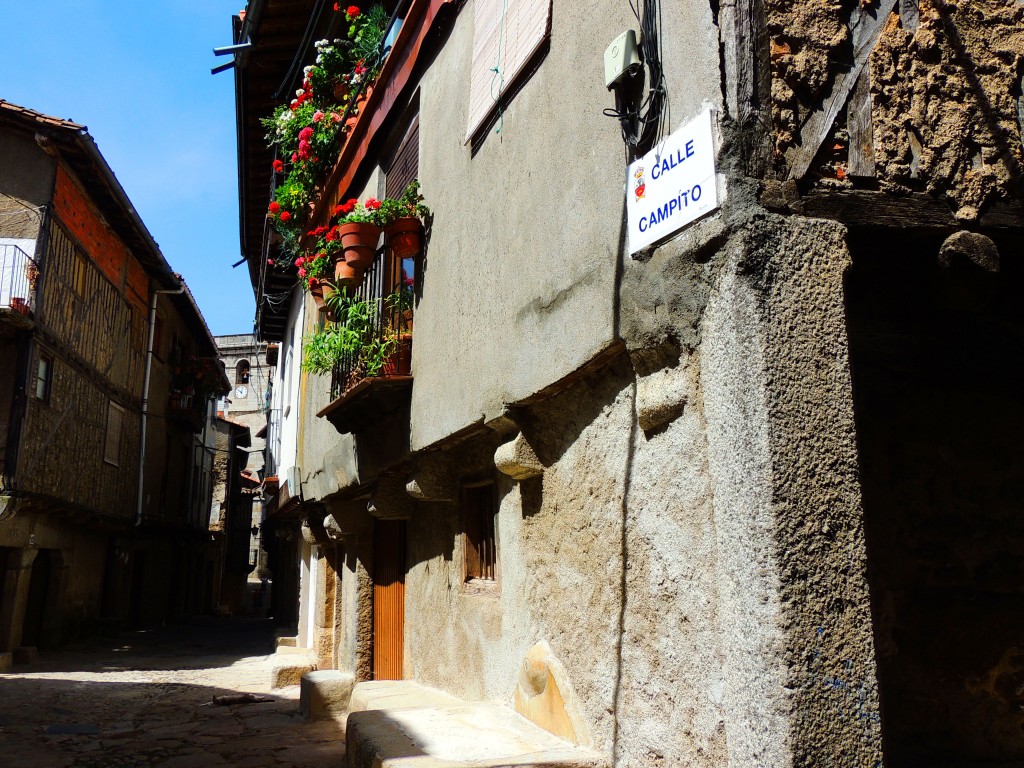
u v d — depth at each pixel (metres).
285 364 16.20
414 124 6.75
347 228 6.40
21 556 15.88
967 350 3.88
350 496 8.63
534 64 4.31
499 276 4.58
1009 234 3.01
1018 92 3.09
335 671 8.59
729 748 2.58
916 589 3.84
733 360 2.63
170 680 12.26
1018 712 3.80
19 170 16.23
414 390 6.03
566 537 3.97
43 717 8.74
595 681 3.61
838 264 2.72
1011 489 4.04
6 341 15.33
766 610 2.41
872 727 2.39
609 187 3.47
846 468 2.54
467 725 4.27
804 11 2.87
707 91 2.87
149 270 23.30
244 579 41.19
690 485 2.92
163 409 26.12
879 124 2.89
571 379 3.82
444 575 6.16
